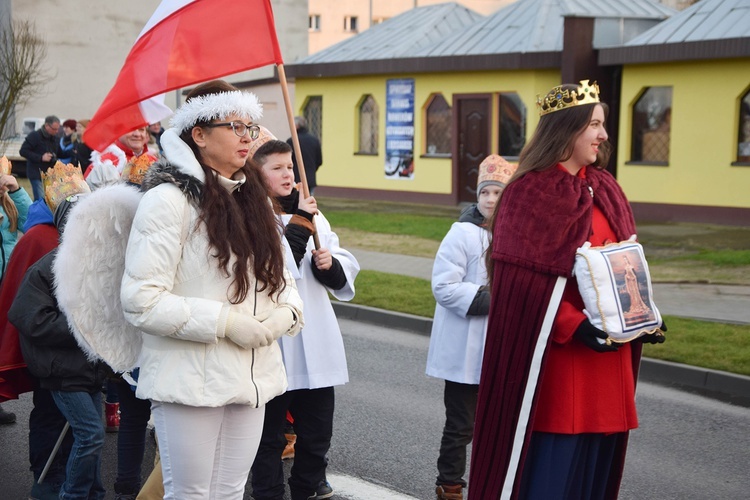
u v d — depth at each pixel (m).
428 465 5.62
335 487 5.25
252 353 3.30
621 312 3.30
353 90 22.97
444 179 21.25
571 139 3.45
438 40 22.52
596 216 3.52
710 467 5.62
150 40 4.34
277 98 24.45
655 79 17.59
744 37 15.93
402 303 10.44
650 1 21.02
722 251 13.80
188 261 3.22
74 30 31.86
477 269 4.85
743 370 7.52
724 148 16.77
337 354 4.69
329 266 4.62
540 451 3.50
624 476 5.44
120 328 3.64
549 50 19.02
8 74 24.59
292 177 4.72
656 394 7.32
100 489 4.55
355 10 57.72
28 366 4.32
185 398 3.20
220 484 3.40
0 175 6.17
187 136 3.31
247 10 4.33
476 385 4.87
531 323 3.41
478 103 20.48
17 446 5.93
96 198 3.55
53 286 4.14
